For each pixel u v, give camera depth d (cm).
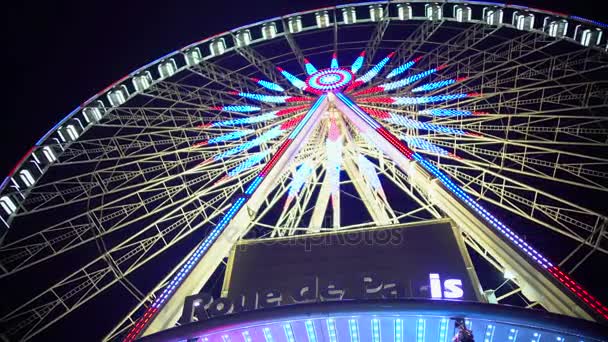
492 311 1030
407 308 1054
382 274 1373
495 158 2178
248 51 2767
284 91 2617
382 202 2234
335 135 2420
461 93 2380
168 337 1080
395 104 2480
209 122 2494
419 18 2698
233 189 2234
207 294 1256
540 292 1183
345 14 2802
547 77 2230
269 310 1088
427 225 1497
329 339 1148
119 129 2392
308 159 2430
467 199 1455
